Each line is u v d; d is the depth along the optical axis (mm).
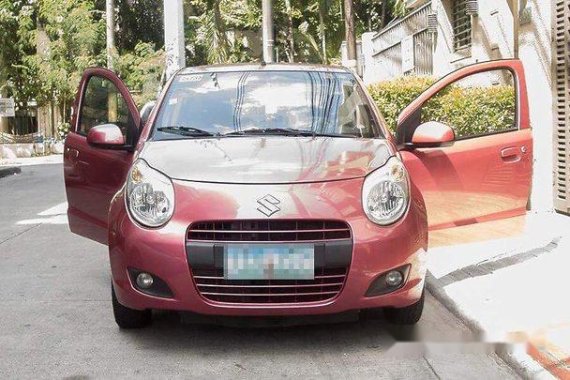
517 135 5676
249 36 38344
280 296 4102
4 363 4195
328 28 31391
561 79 7895
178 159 4527
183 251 4078
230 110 5266
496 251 6508
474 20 13281
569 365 3814
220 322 4316
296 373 4000
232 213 4074
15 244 8141
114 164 5523
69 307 5383
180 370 4059
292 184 4223
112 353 4344
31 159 27562
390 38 21750
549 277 5598
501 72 10930
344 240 4098
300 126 5109
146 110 6215
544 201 8367
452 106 9578
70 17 30516
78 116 5996
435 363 4152
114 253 4324
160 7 37281
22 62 32062
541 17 8359
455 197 5555
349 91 5500
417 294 4348
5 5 30922
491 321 4594
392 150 4801
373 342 4488
